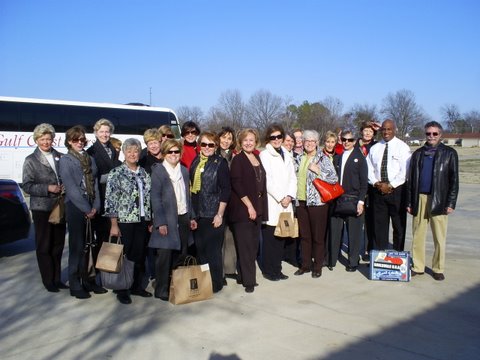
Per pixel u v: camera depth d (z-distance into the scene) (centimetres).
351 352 414
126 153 538
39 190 554
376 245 712
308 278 649
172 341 438
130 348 423
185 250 577
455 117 11200
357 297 563
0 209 722
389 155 690
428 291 586
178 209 557
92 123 1891
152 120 2041
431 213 622
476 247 850
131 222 532
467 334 454
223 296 569
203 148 578
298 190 666
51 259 585
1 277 648
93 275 583
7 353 412
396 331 460
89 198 553
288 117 5316
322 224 646
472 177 2664
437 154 624
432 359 401
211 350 419
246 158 587
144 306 533
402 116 6456
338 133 778
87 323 482
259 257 782
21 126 1753
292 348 422
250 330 463
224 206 567
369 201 725
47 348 422
